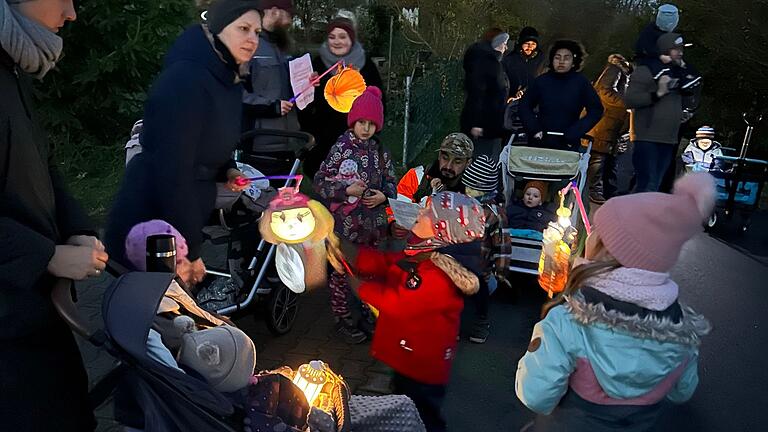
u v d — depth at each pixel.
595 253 2.42
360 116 4.67
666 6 7.46
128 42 9.06
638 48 7.71
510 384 4.57
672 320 2.29
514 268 5.71
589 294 2.33
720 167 8.17
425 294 3.18
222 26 3.36
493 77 8.24
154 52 9.39
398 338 3.31
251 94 5.30
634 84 7.59
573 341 2.33
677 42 7.39
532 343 2.46
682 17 10.62
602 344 2.27
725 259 7.20
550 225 3.85
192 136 3.40
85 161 9.37
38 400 2.28
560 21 12.95
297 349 4.88
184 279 2.91
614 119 8.39
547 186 6.16
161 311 2.35
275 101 5.30
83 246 2.31
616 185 8.83
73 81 9.12
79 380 2.48
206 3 3.48
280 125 5.42
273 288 4.73
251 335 5.05
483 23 16.84
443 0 16.81
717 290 6.32
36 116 2.39
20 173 2.17
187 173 3.45
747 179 7.88
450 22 16.89
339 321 5.00
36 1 2.14
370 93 4.71
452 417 4.17
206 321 2.52
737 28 9.95
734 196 7.94
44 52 2.19
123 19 9.19
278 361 4.70
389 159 4.94
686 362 2.40
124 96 9.64
